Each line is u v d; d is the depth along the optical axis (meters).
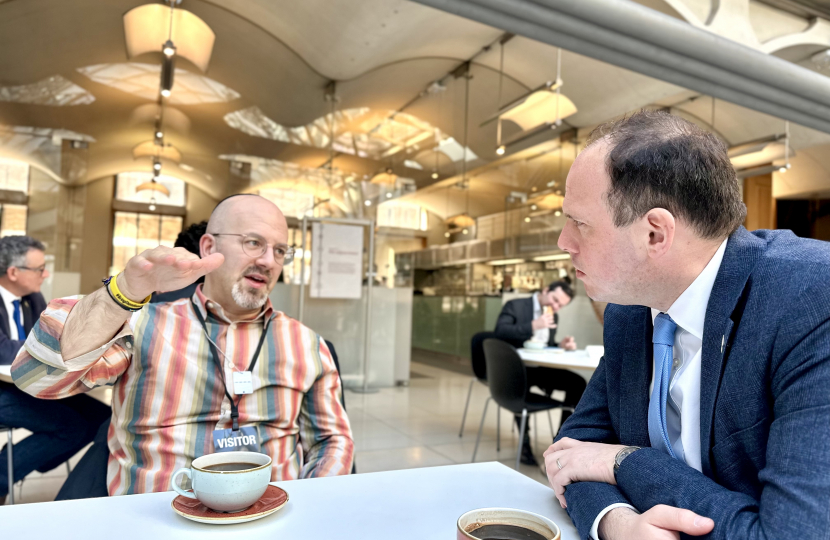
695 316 0.78
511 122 7.79
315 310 6.56
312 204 7.14
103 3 5.75
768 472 0.63
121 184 11.91
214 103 7.62
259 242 1.36
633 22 3.05
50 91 7.16
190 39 5.95
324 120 7.30
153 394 1.26
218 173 9.71
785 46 5.21
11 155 7.54
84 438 2.44
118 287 0.85
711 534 0.62
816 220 8.84
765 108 3.92
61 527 0.70
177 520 0.74
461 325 8.54
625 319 0.95
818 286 0.65
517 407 3.30
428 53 6.93
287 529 0.71
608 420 1.03
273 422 1.35
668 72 3.47
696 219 0.72
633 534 0.66
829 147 7.41
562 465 0.85
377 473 0.97
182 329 1.32
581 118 7.87
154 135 8.51
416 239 7.58
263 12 6.04
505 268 12.05
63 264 8.09
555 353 3.61
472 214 8.45
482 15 2.85
